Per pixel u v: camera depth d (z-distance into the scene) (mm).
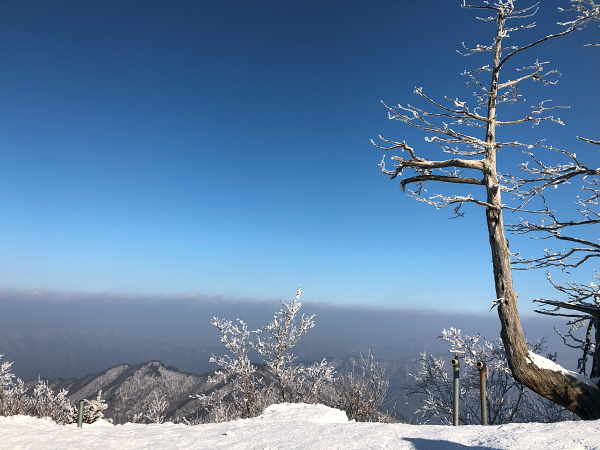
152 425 8242
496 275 6777
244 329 14961
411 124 7395
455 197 7082
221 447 5543
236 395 15062
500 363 12555
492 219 6938
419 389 15117
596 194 6801
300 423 6863
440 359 14992
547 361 6312
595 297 7320
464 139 6949
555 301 7320
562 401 6059
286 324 14742
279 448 5043
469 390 13758
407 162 7488
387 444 4555
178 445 5957
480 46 7387
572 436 3814
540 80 7445
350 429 5848
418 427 5582
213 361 14727
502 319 6566
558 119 6895
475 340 13570
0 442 6352
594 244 6617
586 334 9008
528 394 12922
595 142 6117
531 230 7078
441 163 7418
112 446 6145
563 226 6723
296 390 15023
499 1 7027
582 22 6082
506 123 7438
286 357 14969
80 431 7512
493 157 7223
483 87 7457
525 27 7047
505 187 6895
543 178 6727
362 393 14070
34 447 6082
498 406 12680
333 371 14977
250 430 6660
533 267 7254
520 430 4359
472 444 4141
